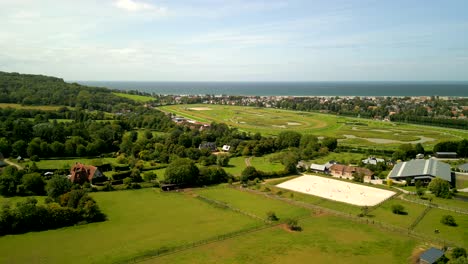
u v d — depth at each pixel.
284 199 140.50
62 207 111.06
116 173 163.25
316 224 113.62
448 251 94.12
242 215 121.38
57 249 91.62
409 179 164.12
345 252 93.00
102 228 107.25
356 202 137.75
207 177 164.00
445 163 191.38
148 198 139.50
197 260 87.50
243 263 86.19
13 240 96.31
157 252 91.06
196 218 117.69
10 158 189.12
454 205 133.38
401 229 109.38
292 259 88.62
